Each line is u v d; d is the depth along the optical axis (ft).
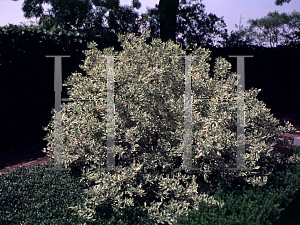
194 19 41.75
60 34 23.70
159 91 15.10
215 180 12.60
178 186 11.61
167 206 11.22
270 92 38.14
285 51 37.50
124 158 13.47
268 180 13.19
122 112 14.16
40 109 23.22
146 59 15.66
